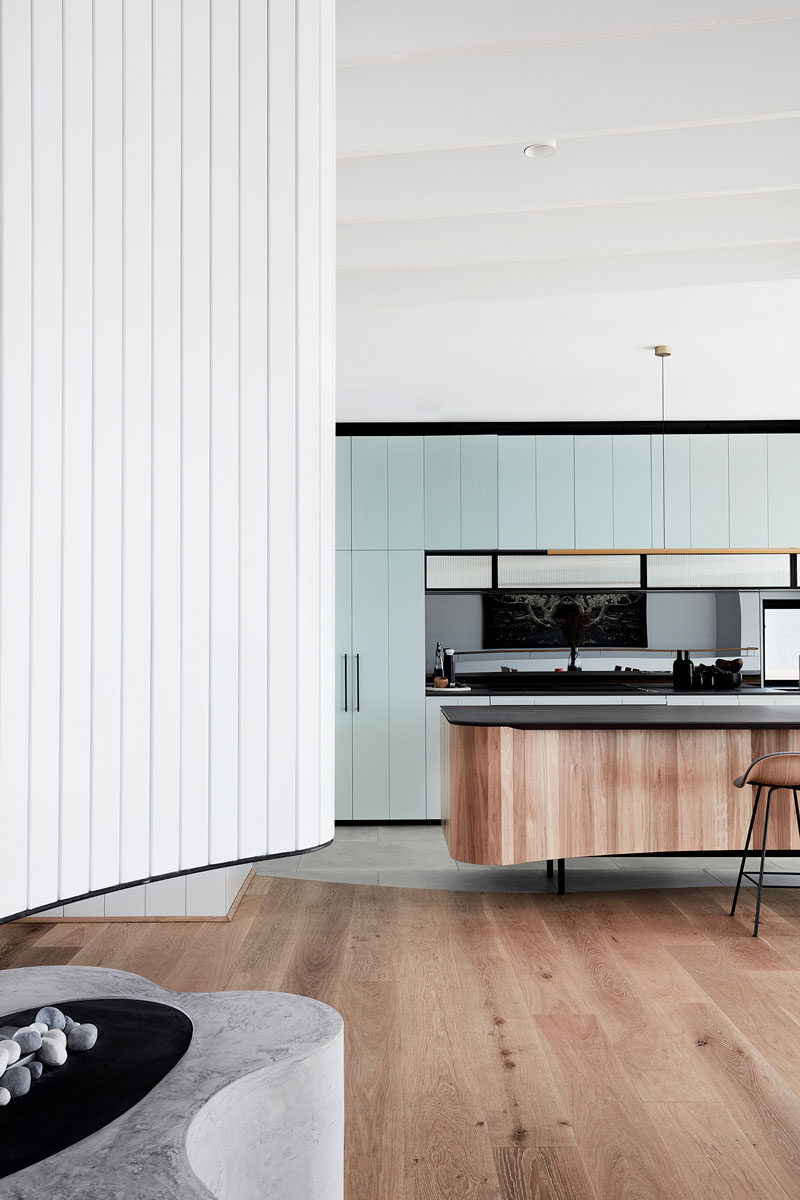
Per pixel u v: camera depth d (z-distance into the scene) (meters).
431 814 6.86
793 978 3.64
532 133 2.71
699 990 3.51
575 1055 2.95
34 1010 1.75
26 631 1.30
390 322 4.54
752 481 6.94
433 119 2.74
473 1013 3.28
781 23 2.60
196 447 1.50
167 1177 1.21
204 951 3.93
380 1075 2.81
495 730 4.62
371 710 6.89
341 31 2.30
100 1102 1.40
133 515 1.43
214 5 1.54
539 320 4.53
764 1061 2.91
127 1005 1.81
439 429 6.96
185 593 1.49
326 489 1.69
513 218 3.77
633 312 4.44
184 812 1.50
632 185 3.21
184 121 1.49
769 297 4.25
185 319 1.49
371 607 6.92
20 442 1.29
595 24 2.24
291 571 1.61
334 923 4.36
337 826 6.84
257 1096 1.54
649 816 4.84
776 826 4.90
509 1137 2.45
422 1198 2.18
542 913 4.55
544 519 6.96
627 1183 2.24
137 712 1.44
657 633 7.47
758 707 5.34
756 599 7.48
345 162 3.31
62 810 1.35
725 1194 2.20
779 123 3.13
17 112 1.29
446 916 4.50
